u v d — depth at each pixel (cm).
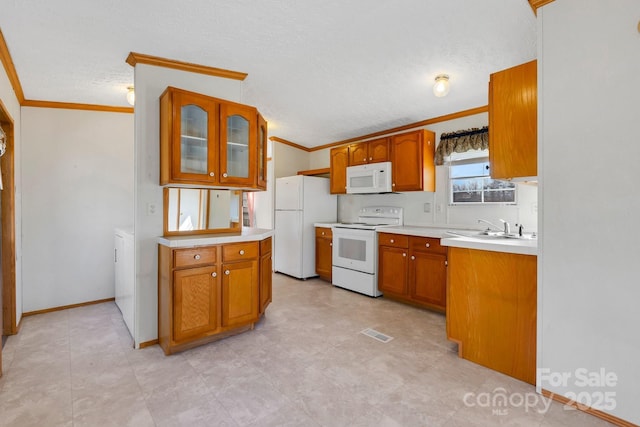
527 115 205
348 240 406
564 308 173
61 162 326
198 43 231
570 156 170
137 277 241
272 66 273
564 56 172
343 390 183
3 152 241
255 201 584
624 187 155
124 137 357
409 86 307
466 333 220
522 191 307
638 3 150
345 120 412
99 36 213
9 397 174
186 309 228
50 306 320
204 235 266
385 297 375
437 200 370
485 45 236
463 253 221
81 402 170
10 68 243
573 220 170
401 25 216
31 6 180
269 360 219
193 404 169
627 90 153
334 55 255
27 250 308
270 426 152
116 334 263
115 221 353
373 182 394
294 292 396
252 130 269
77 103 331
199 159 244
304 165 566
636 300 152
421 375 200
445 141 356
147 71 245
